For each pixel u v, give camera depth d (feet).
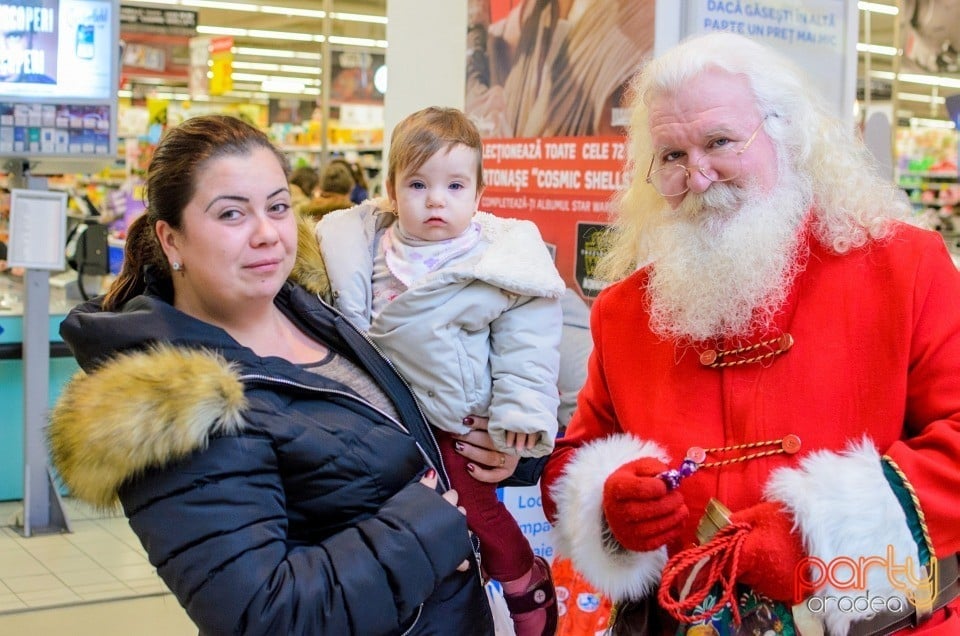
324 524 5.15
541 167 10.50
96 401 4.64
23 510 16.62
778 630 5.41
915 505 5.10
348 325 5.78
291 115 44.16
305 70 44.57
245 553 4.71
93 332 5.13
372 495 5.21
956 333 5.38
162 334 5.06
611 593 5.93
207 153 5.10
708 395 5.85
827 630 5.30
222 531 4.71
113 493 4.72
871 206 5.67
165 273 5.57
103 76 16.26
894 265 5.50
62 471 4.74
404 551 4.94
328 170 24.76
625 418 6.29
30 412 16.26
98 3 16.07
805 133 5.69
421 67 13.96
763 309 5.67
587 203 9.88
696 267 5.69
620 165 9.44
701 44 5.79
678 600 5.78
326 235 6.53
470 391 6.00
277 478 5.00
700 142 5.59
